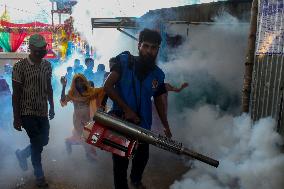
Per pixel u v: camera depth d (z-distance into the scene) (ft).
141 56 9.87
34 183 13.64
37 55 13.32
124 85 9.98
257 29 12.91
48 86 14.39
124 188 10.39
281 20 11.13
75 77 16.99
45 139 13.82
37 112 13.52
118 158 10.13
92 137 9.35
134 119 9.67
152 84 10.15
